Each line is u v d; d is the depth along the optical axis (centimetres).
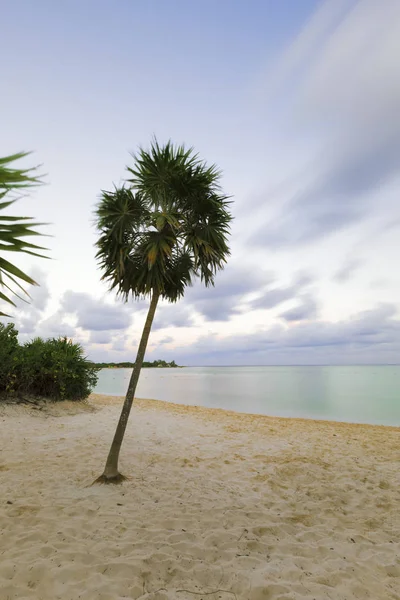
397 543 331
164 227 482
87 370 1118
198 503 413
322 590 254
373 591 256
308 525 369
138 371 492
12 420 802
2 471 483
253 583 260
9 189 175
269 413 1446
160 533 331
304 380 4438
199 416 1138
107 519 353
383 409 1574
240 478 518
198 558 294
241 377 5675
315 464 591
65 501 391
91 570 264
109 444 671
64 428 795
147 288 510
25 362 954
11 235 180
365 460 632
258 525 361
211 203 482
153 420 998
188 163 484
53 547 292
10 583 242
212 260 511
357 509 414
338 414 1430
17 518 343
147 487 457
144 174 482
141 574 264
